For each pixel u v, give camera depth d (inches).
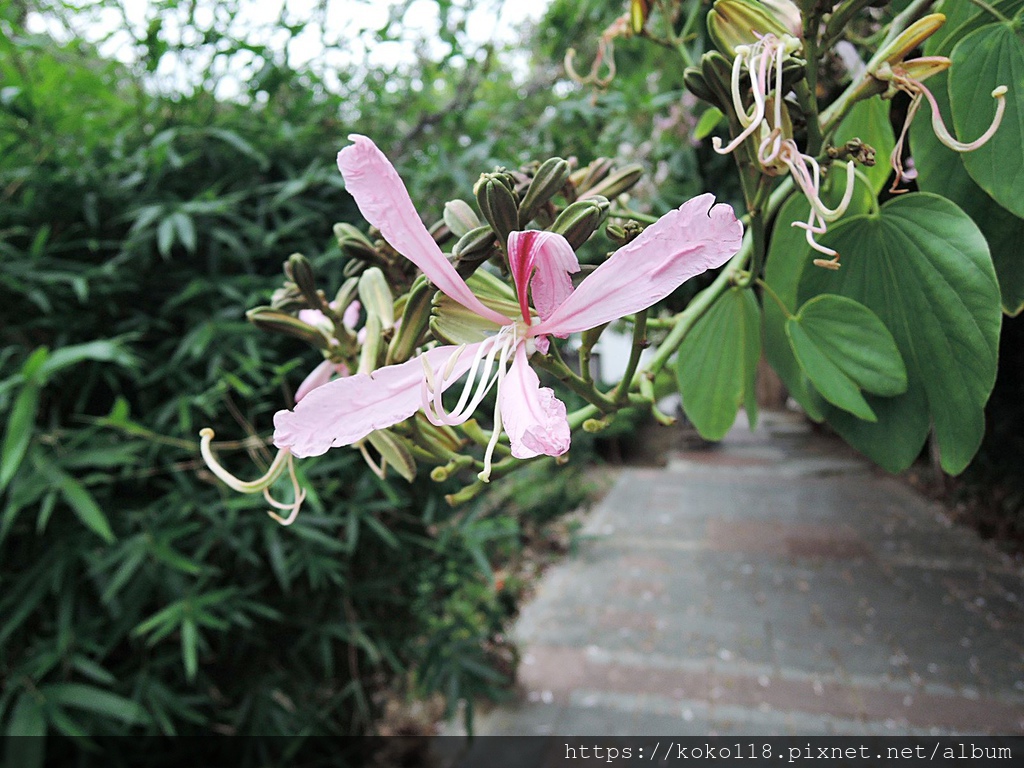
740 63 7.6
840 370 9.7
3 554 24.2
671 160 26.7
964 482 75.9
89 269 23.9
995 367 8.6
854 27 13.7
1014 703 41.7
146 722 24.1
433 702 45.6
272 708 29.1
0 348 24.2
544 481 58.5
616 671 48.6
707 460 122.3
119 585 21.9
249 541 24.7
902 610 56.3
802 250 10.8
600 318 6.8
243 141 24.7
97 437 23.6
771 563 68.9
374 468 8.7
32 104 22.7
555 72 32.1
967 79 8.6
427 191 28.7
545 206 8.5
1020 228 9.5
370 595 30.2
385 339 8.2
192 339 24.1
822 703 43.1
